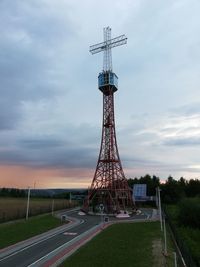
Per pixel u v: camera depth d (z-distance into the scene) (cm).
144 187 17188
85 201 12762
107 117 13862
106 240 6019
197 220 8481
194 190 19000
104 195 12812
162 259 4528
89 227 7981
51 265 4134
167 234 6950
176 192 18138
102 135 13800
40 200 19638
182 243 4975
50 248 5256
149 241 6006
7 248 5206
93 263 4219
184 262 4422
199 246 5966
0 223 8169
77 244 5650
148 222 9219
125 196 13100
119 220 9944
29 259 4456
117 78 14338
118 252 4928
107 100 14012
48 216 10550
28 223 8319
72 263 4212
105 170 13300
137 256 4678
